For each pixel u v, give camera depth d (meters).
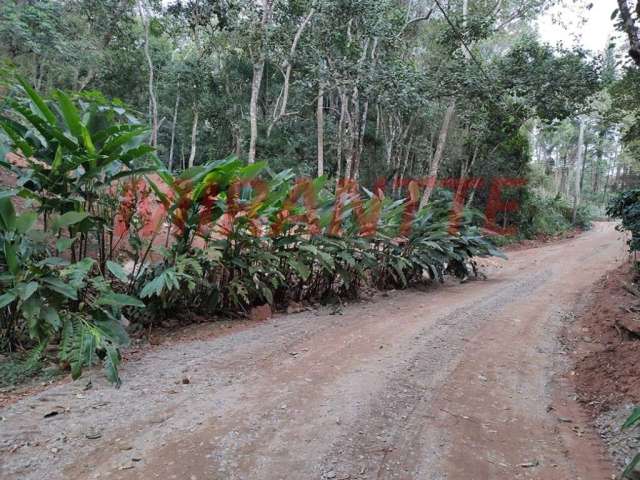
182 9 16.45
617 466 2.85
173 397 3.54
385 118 21.36
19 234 4.21
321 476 2.57
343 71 13.23
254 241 6.13
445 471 2.70
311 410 3.40
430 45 17.75
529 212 23.55
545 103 13.86
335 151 19.69
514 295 8.55
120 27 18.06
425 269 9.64
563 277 10.91
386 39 13.84
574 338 5.77
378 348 5.02
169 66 21.09
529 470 2.77
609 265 12.86
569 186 49.31
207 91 20.55
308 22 14.66
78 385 3.74
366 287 8.55
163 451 2.74
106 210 5.26
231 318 6.13
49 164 4.78
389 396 3.74
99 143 4.82
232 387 3.79
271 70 21.39
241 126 19.45
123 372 4.07
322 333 5.54
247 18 14.63
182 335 5.33
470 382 4.18
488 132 18.06
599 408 3.71
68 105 4.35
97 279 4.27
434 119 19.92
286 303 6.91
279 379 4.01
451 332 5.80
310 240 6.97
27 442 2.79
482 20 14.14
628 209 9.81
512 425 3.38
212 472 2.54
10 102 4.35
